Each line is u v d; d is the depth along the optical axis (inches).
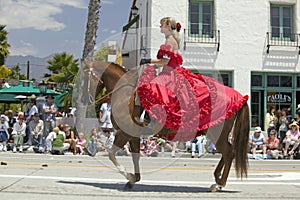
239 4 730.8
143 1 757.3
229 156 281.0
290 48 737.0
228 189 300.4
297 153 573.3
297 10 741.3
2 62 1654.8
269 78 737.6
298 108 647.8
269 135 600.4
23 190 271.3
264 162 510.3
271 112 697.0
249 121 282.5
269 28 736.3
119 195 262.8
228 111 272.7
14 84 850.8
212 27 725.9
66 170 391.2
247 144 280.1
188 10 719.1
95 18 671.8
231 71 730.8
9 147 600.7
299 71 735.7
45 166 423.8
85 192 270.2
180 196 265.1
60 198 247.1
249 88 725.9
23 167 410.3
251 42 731.4
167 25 268.7
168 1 713.0
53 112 585.0
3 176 338.6
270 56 733.9
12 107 1222.9
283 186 321.1
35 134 580.7
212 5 727.7
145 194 269.0
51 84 836.0
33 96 700.7
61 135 556.4
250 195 275.1
